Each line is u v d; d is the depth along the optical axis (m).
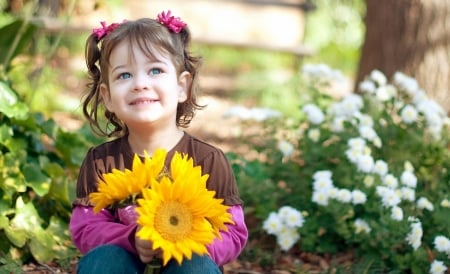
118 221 2.82
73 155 4.21
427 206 4.08
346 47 12.90
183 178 2.49
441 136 4.58
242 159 4.75
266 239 4.50
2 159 3.81
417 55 5.74
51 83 7.62
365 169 4.07
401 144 4.50
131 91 2.73
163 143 2.83
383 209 4.03
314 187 4.09
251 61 11.86
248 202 4.66
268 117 4.84
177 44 2.83
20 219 3.82
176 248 2.43
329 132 4.49
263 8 12.46
